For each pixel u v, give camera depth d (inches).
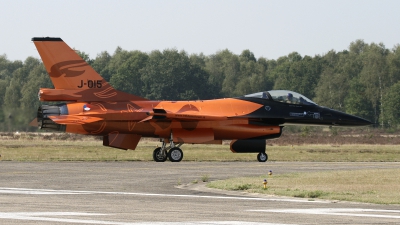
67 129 4623.5
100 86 4658.0
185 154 5374.0
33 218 1726.1
